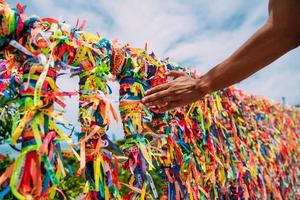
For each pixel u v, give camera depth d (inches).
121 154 50.6
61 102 43.2
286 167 131.9
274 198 110.2
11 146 40.1
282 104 153.8
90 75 49.4
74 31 48.7
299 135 164.2
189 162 67.7
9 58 43.2
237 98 101.9
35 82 41.9
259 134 113.9
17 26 41.1
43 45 43.3
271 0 45.2
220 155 81.4
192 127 74.4
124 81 58.4
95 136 47.6
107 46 53.9
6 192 37.2
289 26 43.5
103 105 49.0
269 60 46.4
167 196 62.2
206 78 50.3
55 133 41.5
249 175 92.4
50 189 40.3
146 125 59.5
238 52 47.7
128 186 51.9
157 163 59.9
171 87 52.1
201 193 70.4
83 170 46.2
